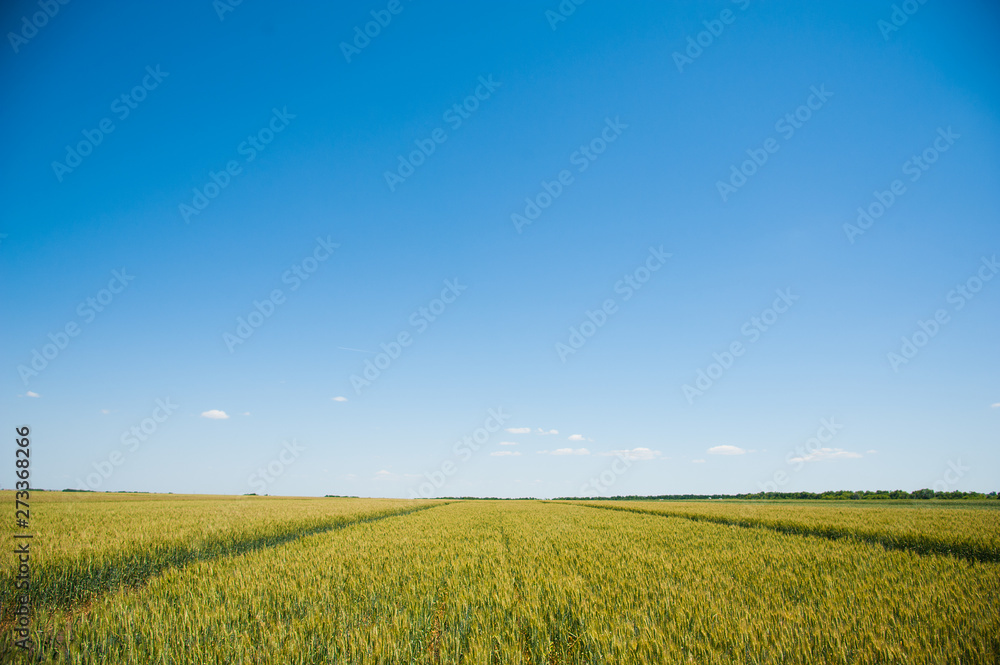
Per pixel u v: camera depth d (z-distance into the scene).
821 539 13.65
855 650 4.69
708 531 16.33
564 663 4.83
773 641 4.88
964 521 17.03
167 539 11.07
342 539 13.73
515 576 8.24
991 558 10.63
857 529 14.66
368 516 24.33
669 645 4.71
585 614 5.73
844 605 6.22
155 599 6.65
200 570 8.41
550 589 6.95
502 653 4.84
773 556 10.18
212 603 6.34
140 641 5.25
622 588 7.20
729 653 4.72
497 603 6.31
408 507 37.72
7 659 5.13
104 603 6.40
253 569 8.41
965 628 5.29
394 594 6.80
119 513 20.25
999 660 4.59
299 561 9.41
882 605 6.16
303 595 6.62
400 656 4.73
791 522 17.38
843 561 9.44
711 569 8.68
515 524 19.97
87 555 8.87
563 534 15.60
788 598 6.72
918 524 15.73
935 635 5.02
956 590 6.95
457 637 5.11
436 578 7.89
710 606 5.98
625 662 4.46
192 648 4.84
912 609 5.92
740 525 19.52
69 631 5.39
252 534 13.77
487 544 12.68
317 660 4.73
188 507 26.66
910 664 4.46
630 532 16.11
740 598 6.54
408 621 5.47
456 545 12.38
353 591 6.96
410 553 10.79
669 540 13.57
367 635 5.11
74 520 16.12
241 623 5.66
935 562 9.30
